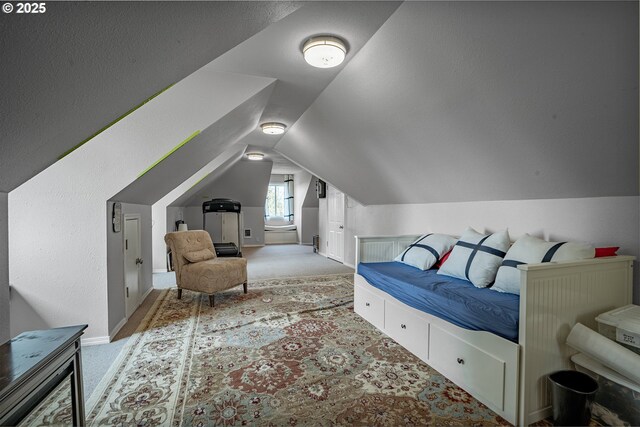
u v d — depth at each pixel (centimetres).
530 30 149
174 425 161
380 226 477
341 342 258
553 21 140
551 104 172
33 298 255
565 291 166
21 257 254
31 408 97
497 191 267
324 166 479
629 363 143
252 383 199
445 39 178
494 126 209
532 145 202
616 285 181
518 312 167
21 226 254
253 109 313
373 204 496
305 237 971
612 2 122
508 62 168
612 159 175
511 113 192
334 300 375
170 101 271
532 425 159
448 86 205
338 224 655
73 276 260
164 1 95
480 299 193
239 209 765
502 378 165
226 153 540
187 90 271
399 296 248
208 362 225
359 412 171
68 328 125
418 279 252
